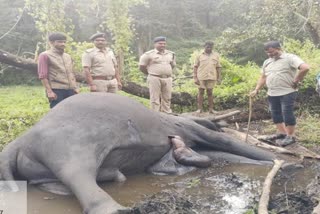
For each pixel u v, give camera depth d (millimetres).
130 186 5527
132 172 6121
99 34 7629
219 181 5715
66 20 11328
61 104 5727
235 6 27609
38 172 5344
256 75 11227
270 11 18766
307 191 5004
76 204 4832
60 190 5180
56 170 5020
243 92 10539
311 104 9875
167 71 8938
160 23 28422
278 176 5758
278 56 7195
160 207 4613
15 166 5457
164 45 8922
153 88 8891
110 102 5844
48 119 5512
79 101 5711
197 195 5102
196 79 10281
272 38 20031
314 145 7402
